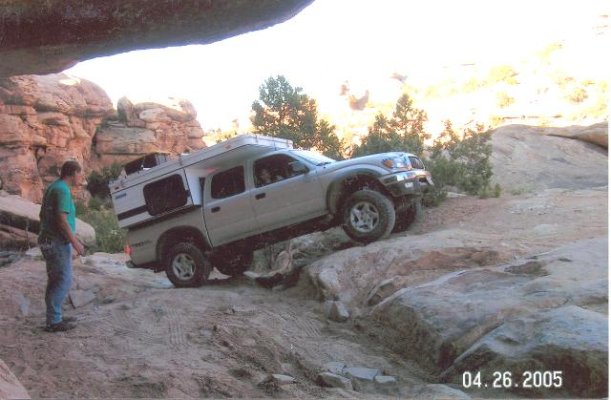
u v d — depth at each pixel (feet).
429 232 35.24
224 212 33.12
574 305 18.42
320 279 28.22
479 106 102.27
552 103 95.14
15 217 52.85
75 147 93.50
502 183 60.49
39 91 84.69
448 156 55.16
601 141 75.05
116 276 37.50
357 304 26.86
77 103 93.04
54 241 23.61
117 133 101.81
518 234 31.63
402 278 26.37
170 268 34.04
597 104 89.04
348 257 29.58
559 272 21.77
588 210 35.81
